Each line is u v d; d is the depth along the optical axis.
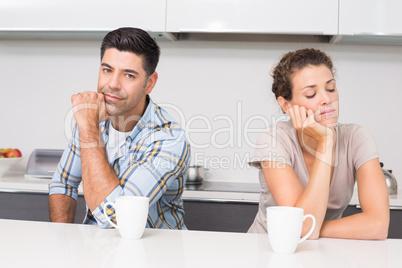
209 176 2.57
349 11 2.17
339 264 0.83
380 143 2.50
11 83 2.70
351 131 1.32
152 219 1.32
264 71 2.55
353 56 2.49
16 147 2.70
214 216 2.07
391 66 2.49
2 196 2.19
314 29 2.19
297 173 1.32
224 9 2.22
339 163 1.30
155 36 2.43
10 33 2.48
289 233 0.88
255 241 0.99
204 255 0.86
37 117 2.70
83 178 1.19
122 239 0.98
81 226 1.12
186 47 2.59
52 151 2.41
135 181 1.20
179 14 2.24
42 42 2.68
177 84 2.61
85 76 2.66
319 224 1.09
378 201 1.18
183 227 1.46
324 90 1.25
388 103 2.49
